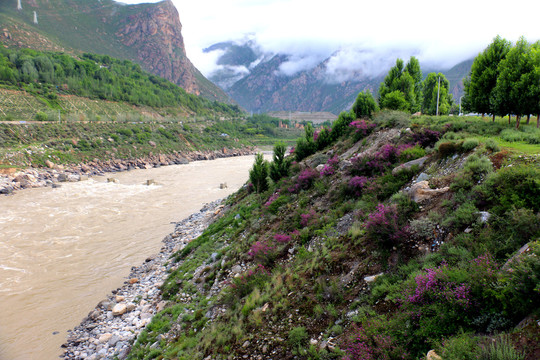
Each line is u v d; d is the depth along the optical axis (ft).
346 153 75.20
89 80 529.86
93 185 195.42
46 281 67.51
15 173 195.31
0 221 112.16
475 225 25.79
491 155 33.60
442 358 16.15
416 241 28.86
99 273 71.41
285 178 85.92
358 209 43.57
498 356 14.43
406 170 43.88
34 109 362.12
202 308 43.06
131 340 43.21
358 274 30.17
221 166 315.37
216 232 79.10
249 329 31.37
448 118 70.23
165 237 96.43
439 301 20.11
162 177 234.58
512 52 56.44
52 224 109.91
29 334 49.01
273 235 54.85
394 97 97.81
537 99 50.93
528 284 16.26
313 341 25.11
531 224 21.86
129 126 381.81
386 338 20.17
